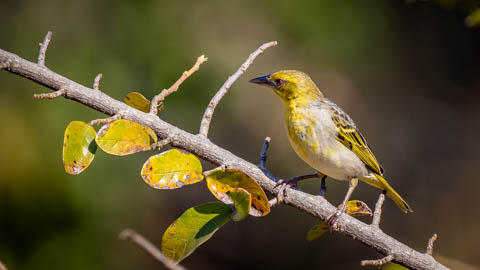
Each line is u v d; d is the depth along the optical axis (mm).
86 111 11516
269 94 15312
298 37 15023
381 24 16688
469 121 17688
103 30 12703
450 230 16031
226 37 14188
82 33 12578
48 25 12633
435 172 16922
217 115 14469
